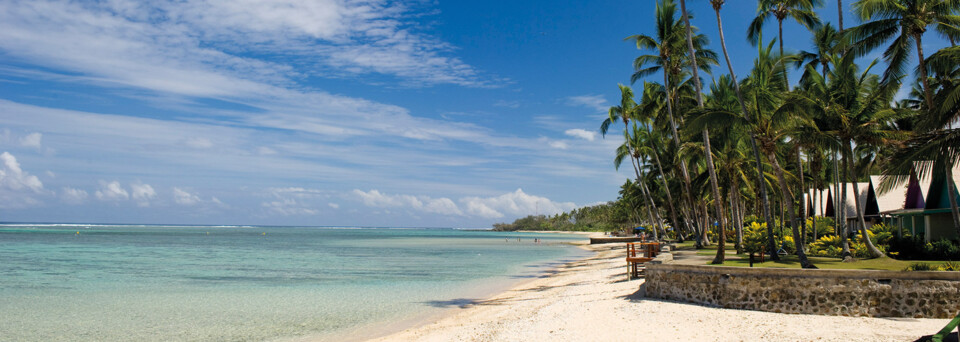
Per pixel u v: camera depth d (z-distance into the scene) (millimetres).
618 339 13164
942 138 16422
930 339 10523
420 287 28188
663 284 18297
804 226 31750
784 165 39031
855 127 24203
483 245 91812
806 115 21500
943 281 14305
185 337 16109
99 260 45031
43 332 16703
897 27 22859
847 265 23234
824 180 47125
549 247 83938
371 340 15539
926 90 20594
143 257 49625
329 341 15609
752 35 33938
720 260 23938
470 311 20375
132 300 23125
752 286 15930
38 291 25453
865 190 43281
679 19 34375
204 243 85375
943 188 28250
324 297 24375
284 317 19422
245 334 16578
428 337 15359
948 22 21859
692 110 22938
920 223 33281
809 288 15211
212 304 22219
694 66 26234
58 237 101188
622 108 53312
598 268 36469
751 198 58938
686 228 70938
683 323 14391
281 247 75062
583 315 16219
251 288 27391
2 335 16266
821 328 13266
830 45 33312
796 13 32250
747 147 33906
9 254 51312
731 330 13484
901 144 18156
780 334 12820
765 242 30281
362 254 59250
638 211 114188
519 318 17266
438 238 141000
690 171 48000
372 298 24125
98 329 17188
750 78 34438
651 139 53719
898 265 22781
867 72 28734
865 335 12375
